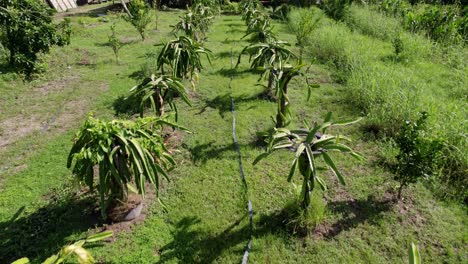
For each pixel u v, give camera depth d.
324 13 9.88
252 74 6.08
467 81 5.25
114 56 7.07
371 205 3.11
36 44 5.94
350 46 6.58
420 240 2.77
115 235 2.78
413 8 9.66
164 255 2.62
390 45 7.65
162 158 2.83
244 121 4.51
